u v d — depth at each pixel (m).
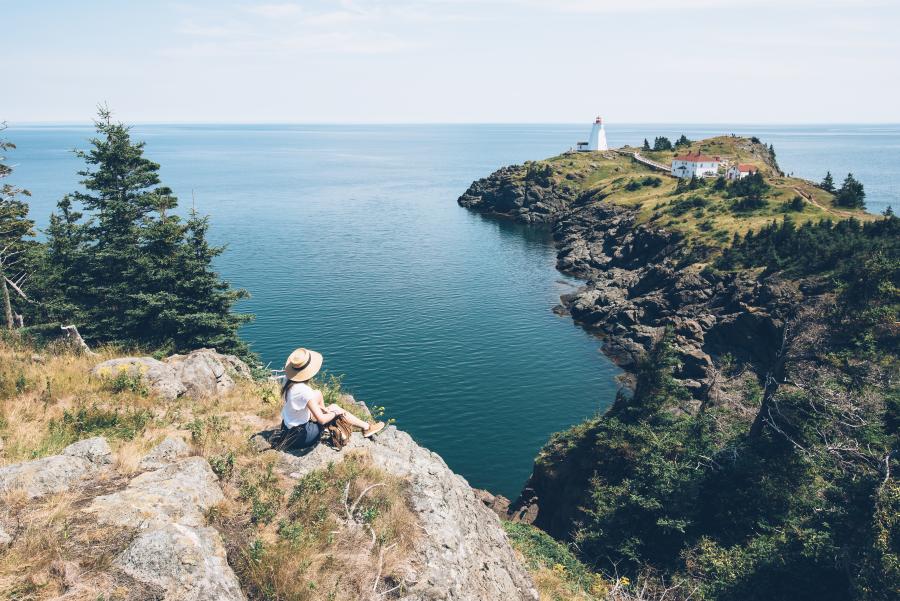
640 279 86.00
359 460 8.65
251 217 155.12
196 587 5.13
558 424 50.88
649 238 100.31
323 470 8.01
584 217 136.00
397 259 112.12
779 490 25.30
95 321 28.92
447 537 7.79
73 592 4.73
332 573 6.21
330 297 85.00
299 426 8.60
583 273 106.12
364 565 6.48
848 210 106.06
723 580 20.56
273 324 72.19
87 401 9.84
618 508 26.98
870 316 29.86
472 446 46.91
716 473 27.92
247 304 79.81
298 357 8.75
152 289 29.30
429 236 136.38
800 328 31.77
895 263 31.64
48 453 7.68
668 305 75.12
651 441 30.23
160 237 28.94
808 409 28.36
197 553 5.44
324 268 102.50
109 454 7.50
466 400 54.53
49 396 9.77
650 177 150.50
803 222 88.25
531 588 10.04
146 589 4.93
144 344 26.95
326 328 71.62
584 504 31.31
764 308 63.34
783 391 29.28
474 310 82.06
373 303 82.94
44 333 26.19
